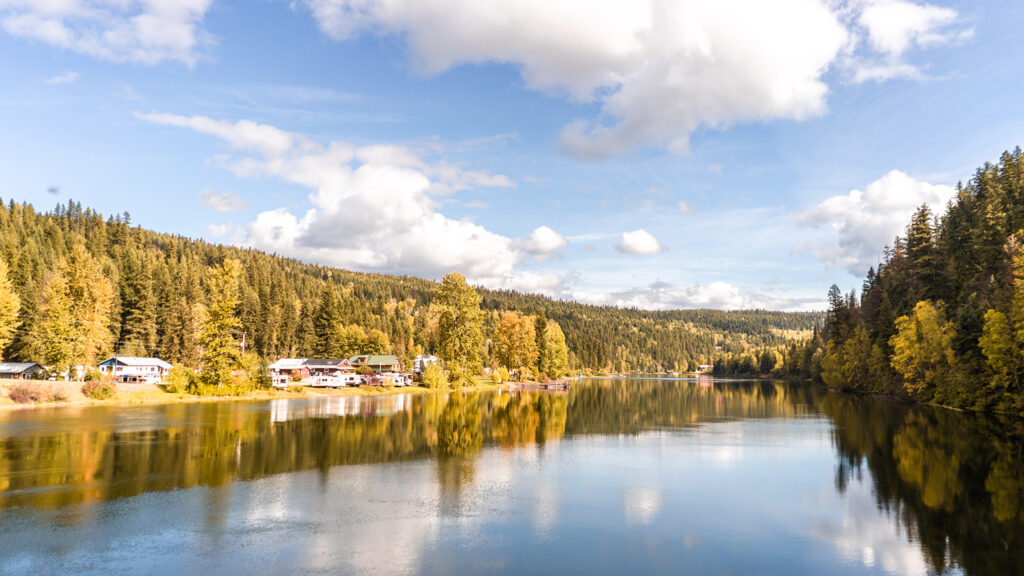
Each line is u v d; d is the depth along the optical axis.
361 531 18.53
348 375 99.50
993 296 63.75
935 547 17.67
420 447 35.62
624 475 27.97
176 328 113.25
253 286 170.38
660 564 15.98
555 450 35.56
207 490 23.62
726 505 22.45
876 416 58.59
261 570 15.15
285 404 67.06
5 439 35.88
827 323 157.00
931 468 30.25
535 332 142.50
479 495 23.52
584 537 18.27
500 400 82.19
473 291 109.06
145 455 31.09
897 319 78.31
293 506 21.34
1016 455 34.16
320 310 132.62
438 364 111.31
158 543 17.19
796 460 32.59
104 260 139.00
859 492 24.78
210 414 53.06
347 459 30.95
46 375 78.44
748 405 76.25
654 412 65.12
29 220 166.62
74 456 30.52
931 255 91.62
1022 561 16.47
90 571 15.02
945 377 69.69
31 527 18.56
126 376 92.88
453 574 15.00
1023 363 56.16
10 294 76.12
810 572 15.57
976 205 94.12
